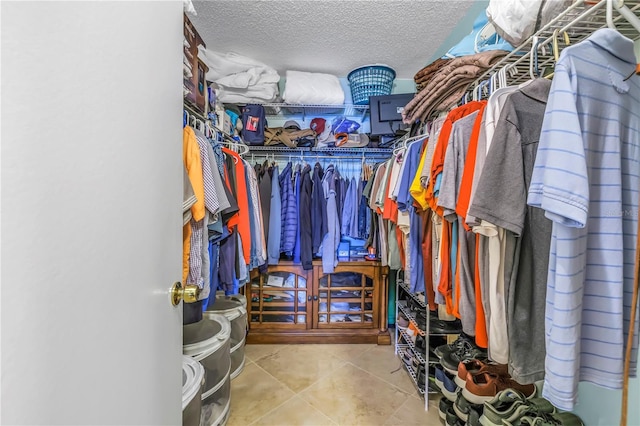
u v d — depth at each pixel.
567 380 0.56
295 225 2.33
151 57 0.57
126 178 0.48
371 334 2.39
